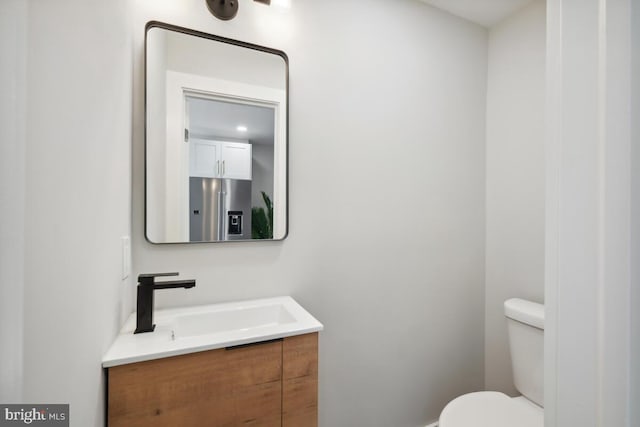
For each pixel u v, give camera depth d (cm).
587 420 38
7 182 38
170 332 92
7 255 38
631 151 34
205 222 118
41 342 47
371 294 152
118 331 88
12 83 39
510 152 171
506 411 123
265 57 127
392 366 158
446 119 172
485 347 183
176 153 113
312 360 99
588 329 38
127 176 98
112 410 75
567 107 40
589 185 38
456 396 175
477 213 182
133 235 107
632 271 34
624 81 34
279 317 120
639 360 34
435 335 170
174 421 81
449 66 173
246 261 126
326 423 142
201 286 118
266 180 128
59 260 53
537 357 135
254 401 90
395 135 157
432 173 168
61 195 54
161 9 112
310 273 138
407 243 161
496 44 180
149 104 109
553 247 42
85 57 63
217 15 120
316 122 138
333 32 142
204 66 118
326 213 141
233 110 122
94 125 67
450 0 162
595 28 37
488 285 183
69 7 57
